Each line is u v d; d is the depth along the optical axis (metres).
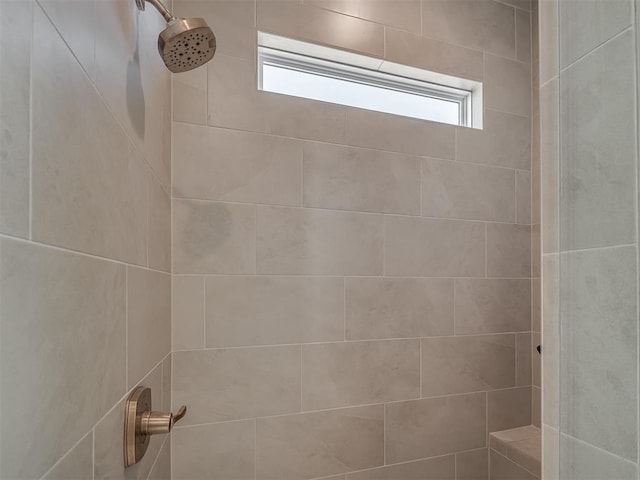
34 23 0.38
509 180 1.86
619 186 0.53
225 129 1.42
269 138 1.47
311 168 1.53
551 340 0.64
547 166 0.66
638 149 0.51
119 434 0.67
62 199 0.45
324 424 1.50
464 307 1.74
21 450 0.36
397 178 1.66
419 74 1.77
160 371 1.11
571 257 0.60
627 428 0.52
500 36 1.89
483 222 1.80
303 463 1.47
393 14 1.69
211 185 1.40
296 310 1.48
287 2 1.53
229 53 1.44
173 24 0.74
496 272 1.81
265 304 1.44
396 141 1.66
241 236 1.42
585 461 0.58
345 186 1.57
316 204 1.53
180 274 1.34
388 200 1.64
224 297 1.39
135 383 0.80
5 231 0.33
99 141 0.58
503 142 1.86
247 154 1.44
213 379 1.37
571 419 0.60
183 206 1.36
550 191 0.65
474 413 1.73
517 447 1.62
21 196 0.36
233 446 1.38
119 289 0.68
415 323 1.66
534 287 1.87
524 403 1.82
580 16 0.59
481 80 1.83
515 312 1.83
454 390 1.71
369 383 1.57
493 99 1.85
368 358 1.58
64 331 0.45
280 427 1.44
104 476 0.59
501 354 1.79
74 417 0.48
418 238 1.68
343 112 1.58
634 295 0.51
